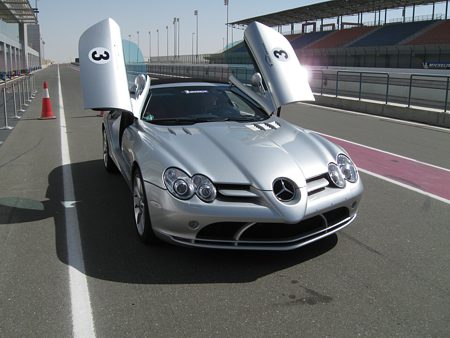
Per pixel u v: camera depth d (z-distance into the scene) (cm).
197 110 468
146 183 349
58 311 283
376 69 2828
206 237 328
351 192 358
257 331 260
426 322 268
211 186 325
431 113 1184
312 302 291
